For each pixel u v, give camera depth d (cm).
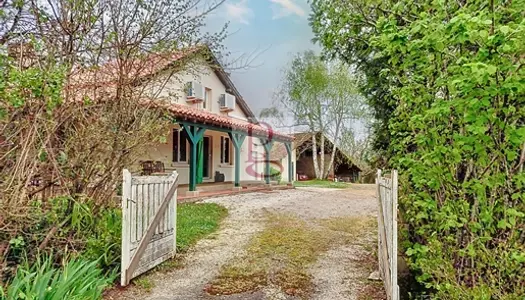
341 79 2278
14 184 359
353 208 968
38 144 389
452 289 286
